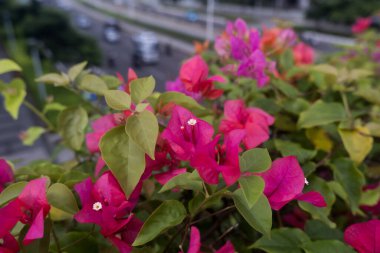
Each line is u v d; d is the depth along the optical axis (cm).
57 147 41
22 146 247
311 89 46
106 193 21
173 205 21
